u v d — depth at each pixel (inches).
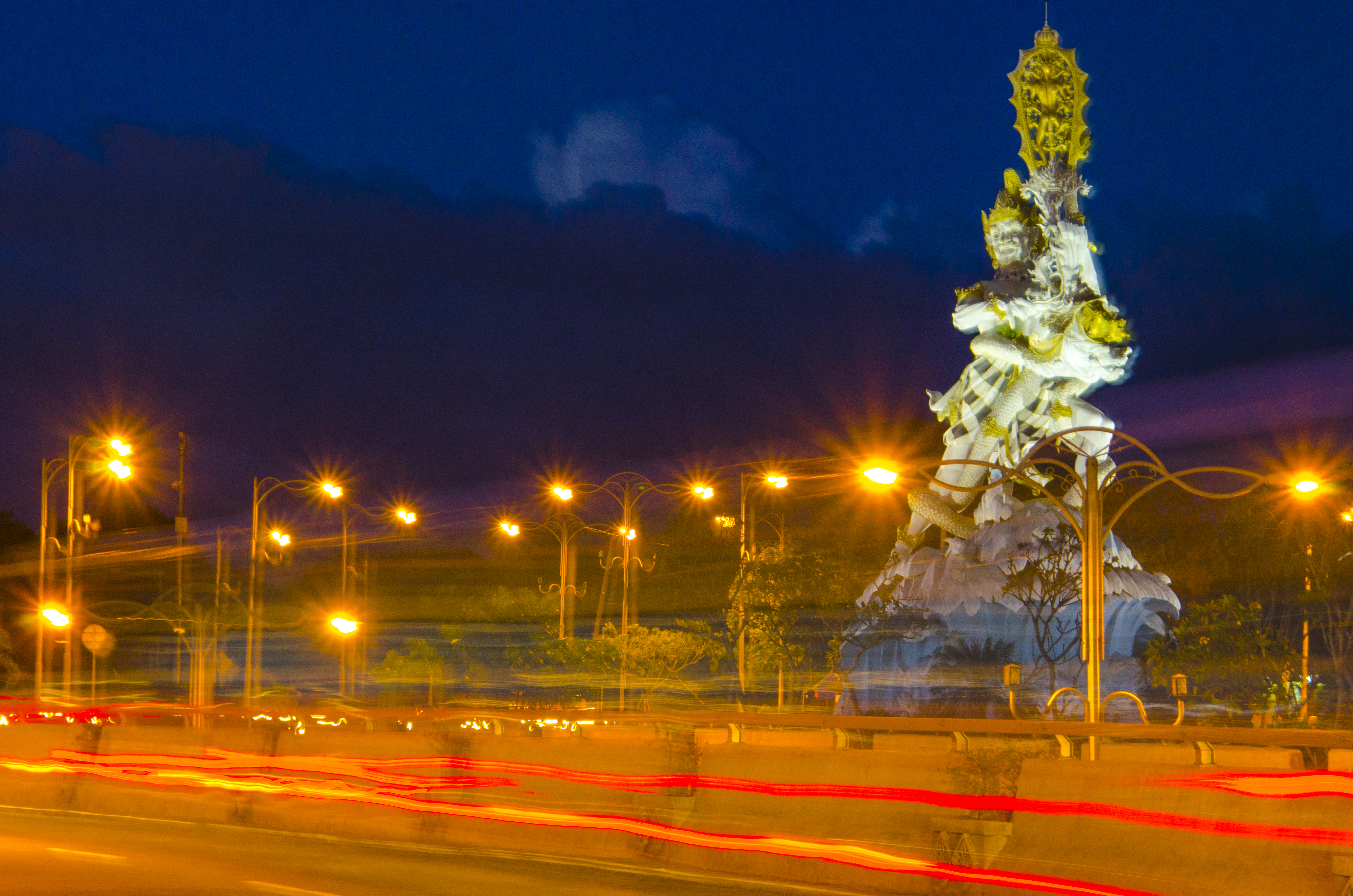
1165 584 1744.6
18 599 2465.6
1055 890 503.5
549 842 655.8
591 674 1823.3
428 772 724.7
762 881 573.6
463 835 676.1
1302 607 1776.6
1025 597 1652.3
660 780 641.0
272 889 516.4
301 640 2623.0
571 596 2005.4
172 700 1804.9
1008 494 1764.3
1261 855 462.0
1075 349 1738.4
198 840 668.1
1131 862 494.3
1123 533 2263.8
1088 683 827.4
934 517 1770.4
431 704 1852.9
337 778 754.8
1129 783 509.7
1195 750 759.1
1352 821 443.2
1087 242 1787.6
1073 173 1802.4
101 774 834.2
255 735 803.4
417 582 2723.9
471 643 2154.3
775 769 616.1
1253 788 472.7
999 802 538.6
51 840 656.4
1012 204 1813.5
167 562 2310.5
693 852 609.9
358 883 536.1
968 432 1775.3
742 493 1802.4
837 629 1769.2
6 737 882.1
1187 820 486.3
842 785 588.1
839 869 565.9
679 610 2124.8
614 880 564.4
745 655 1736.0
